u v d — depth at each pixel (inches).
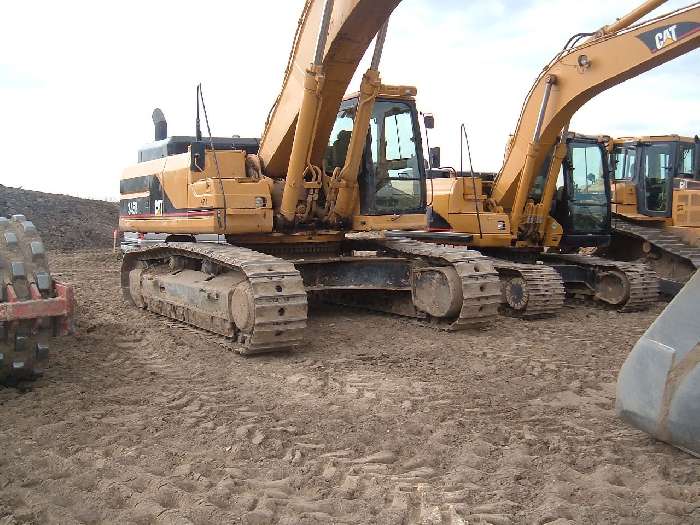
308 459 171.3
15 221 219.3
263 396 224.2
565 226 458.9
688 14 349.4
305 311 272.4
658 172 502.3
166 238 398.0
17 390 218.2
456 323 325.1
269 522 135.7
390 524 136.3
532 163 427.8
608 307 438.0
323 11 285.7
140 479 152.5
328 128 326.3
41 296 201.9
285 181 326.0
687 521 137.3
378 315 376.5
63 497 142.9
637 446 178.7
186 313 329.4
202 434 186.1
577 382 245.6
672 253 461.4
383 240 368.5
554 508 140.9
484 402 219.6
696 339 157.9
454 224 438.9
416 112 359.3
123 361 265.6
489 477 159.9
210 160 331.9
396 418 202.4
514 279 395.9
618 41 381.1
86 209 1101.1
